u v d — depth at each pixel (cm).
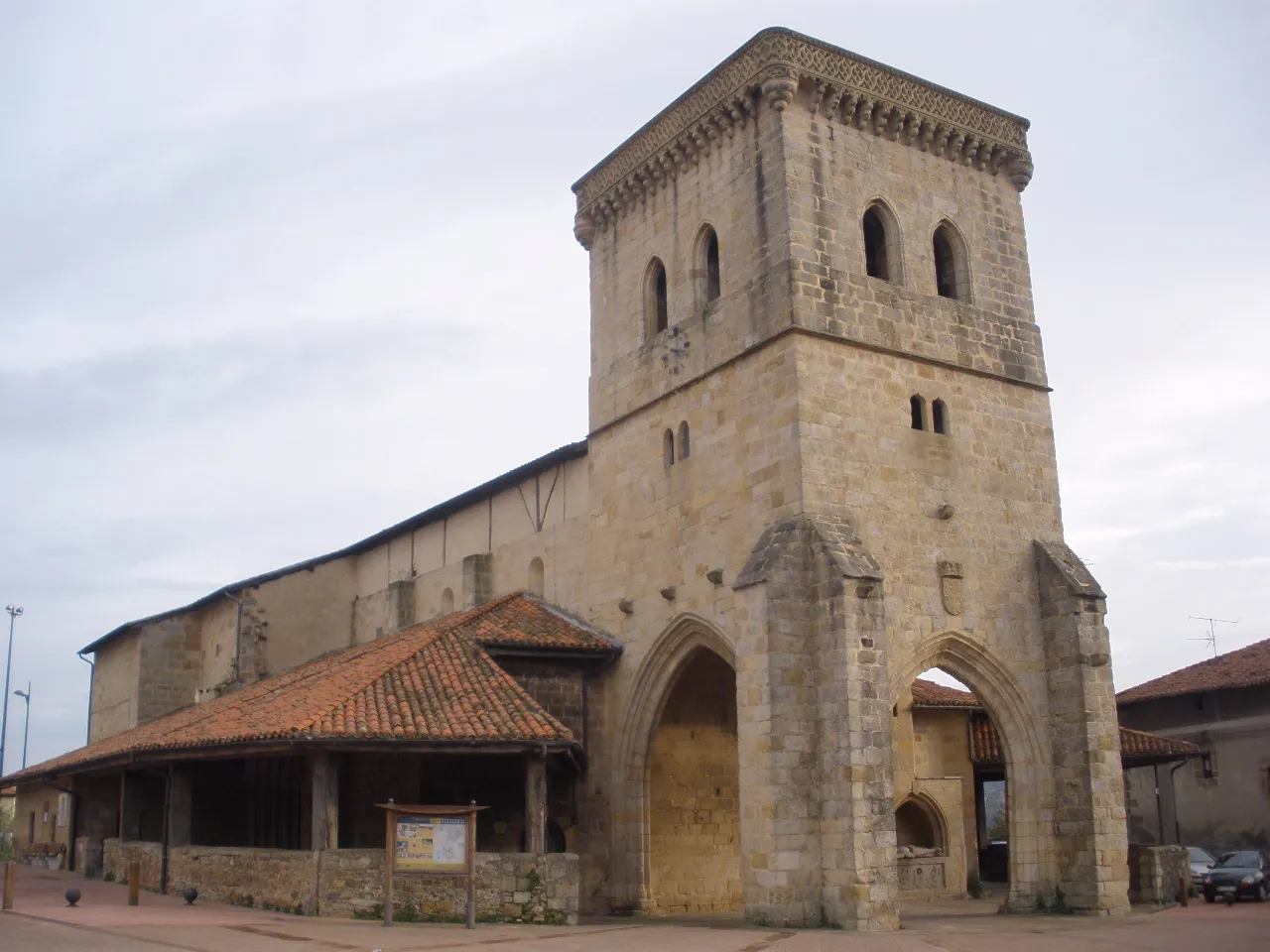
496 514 4462
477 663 3319
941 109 3662
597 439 3934
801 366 3178
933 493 3356
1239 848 4950
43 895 3186
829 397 3212
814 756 2927
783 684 2930
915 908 3728
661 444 3647
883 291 3409
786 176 3309
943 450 3416
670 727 3806
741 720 3003
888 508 3250
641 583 3638
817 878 2859
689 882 3728
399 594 4878
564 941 2372
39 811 5534
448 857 2586
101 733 5769
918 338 3447
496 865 2716
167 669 5356
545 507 4175
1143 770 5388
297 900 2727
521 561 4259
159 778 4003
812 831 2883
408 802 3334
